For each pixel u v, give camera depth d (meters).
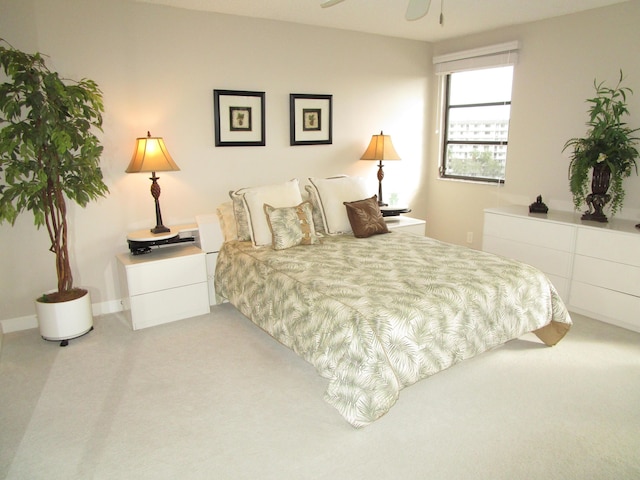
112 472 1.92
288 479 1.88
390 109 4.95
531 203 4.38
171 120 3.75
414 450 2.04
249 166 4.20
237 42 3.93
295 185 3.74
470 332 2.42
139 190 3.70
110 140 3.52
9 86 2.72
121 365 2.82
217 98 3.89
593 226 3.38
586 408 2.33
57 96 2.83
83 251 3.55
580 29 3.80
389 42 4.79
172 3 3.53
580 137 3.91
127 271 3.23
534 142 4.29
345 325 2.20
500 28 4.39
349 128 4.72
